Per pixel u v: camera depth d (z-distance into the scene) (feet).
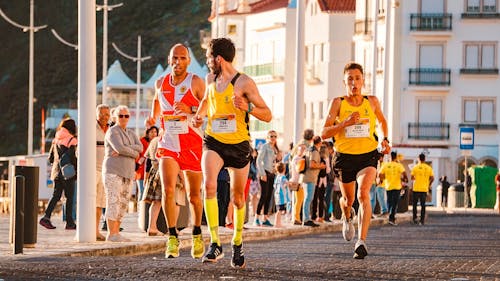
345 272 67.51
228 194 116.16
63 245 89.97
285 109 395.14
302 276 64.39
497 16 352.08
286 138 394.93
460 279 64.13
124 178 94.94
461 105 353.10
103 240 96.17
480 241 110.11
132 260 70.95
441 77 352.28
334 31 374.63
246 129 69.05
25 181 86.43
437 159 351.46
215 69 68.90
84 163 93.66
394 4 313.73
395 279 64.34
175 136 73.10
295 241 108.99
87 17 93.04
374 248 96.48
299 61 153.89
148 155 108.58
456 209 258.57
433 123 351.87
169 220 73.92
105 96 390.83
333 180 143.33
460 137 225.97
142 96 434.30
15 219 79.77
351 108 80.12
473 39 353.10
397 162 155.94
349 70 80.18
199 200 72.90
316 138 130.11
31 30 410.52
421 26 351.87
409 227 147.23
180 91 73.41
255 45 419.54
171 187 73.26
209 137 68.85
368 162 79.92
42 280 59.77
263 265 71.77
